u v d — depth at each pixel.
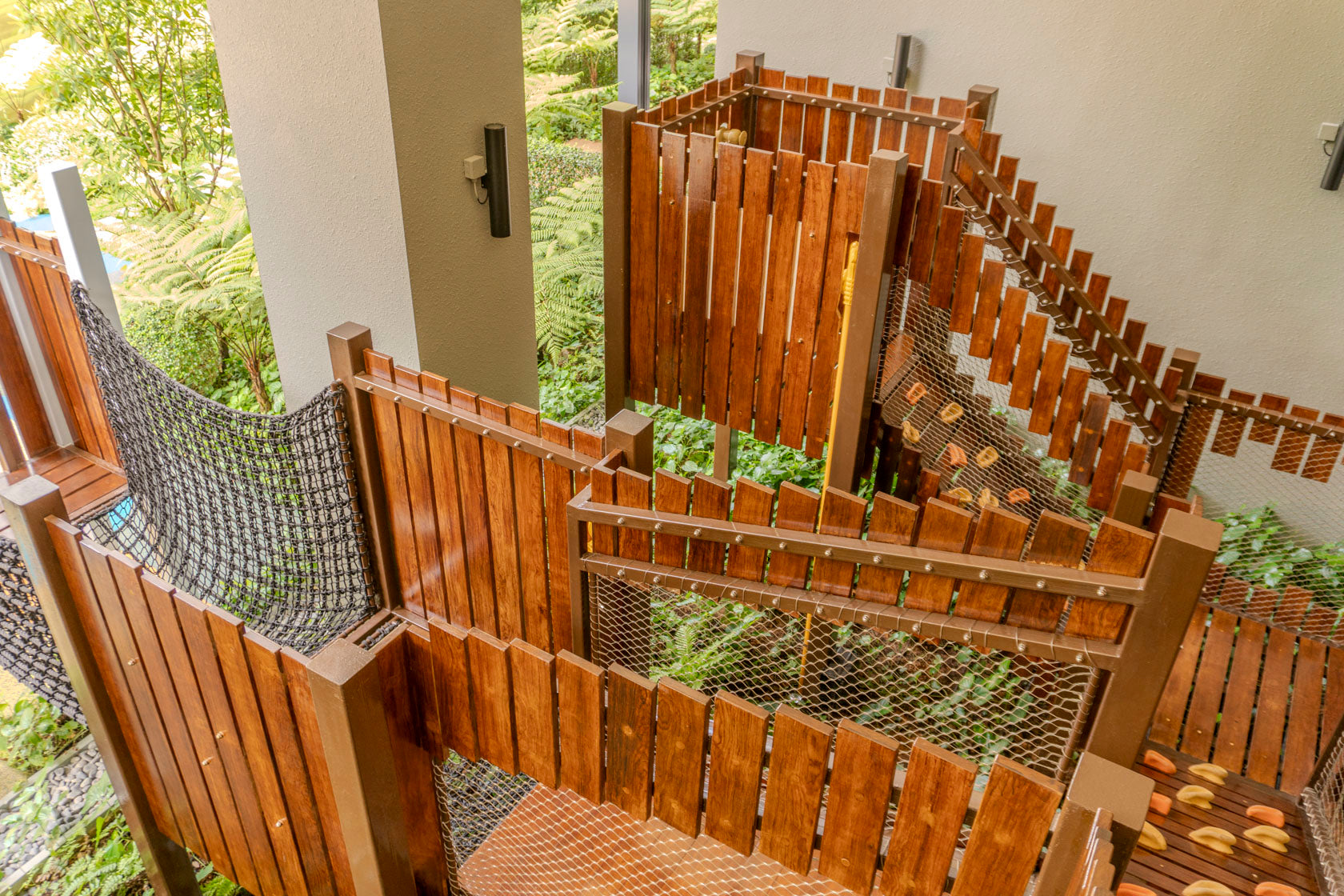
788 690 3.18
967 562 2.24
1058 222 6.09
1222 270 5.68
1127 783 1.66
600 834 2.81
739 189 4.06
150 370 3.53
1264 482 5.85
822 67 6.35
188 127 7.61
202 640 2.47
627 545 2.92
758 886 2.60
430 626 2.23
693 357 4.64
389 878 2.47
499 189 4.84
